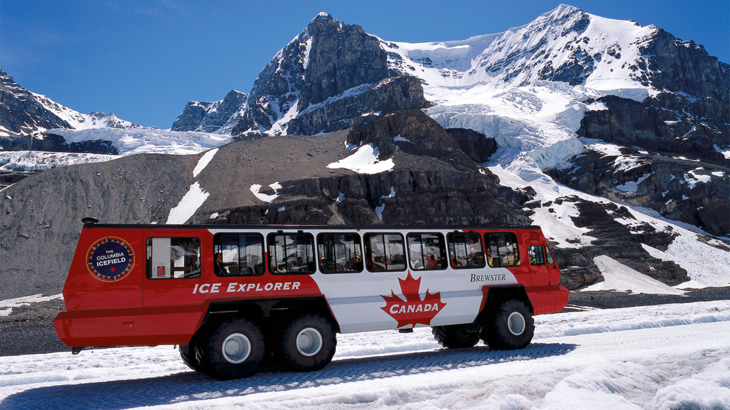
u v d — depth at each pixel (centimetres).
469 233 1513
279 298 1215
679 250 7706
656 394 822
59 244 5800
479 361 1302
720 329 1797
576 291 5709
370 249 1353
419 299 1377
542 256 1630
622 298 4844
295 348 1198
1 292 4953
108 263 1083
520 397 775
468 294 1455
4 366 1566
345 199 7012
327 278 1276
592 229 7588
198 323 1123
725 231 9438
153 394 1004
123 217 6519
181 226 1167
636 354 1206
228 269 1185
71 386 1148
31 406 923
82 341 1032
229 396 968
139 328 1070
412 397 864
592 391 848
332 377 1123
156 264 1123
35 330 3453
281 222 6259
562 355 1352
